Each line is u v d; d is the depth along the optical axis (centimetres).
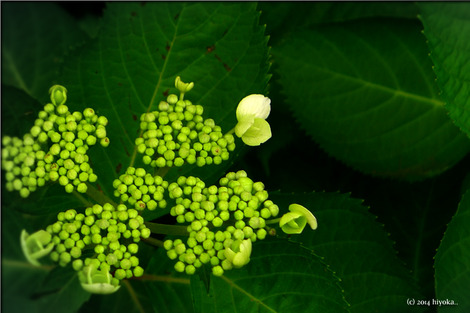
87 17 51
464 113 49
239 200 45
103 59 48
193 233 44
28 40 49
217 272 44
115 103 48
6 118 46
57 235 44
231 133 46
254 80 48
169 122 46
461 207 48
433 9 50
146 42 48
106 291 42
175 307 47
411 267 51
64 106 45
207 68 48
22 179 45
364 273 49
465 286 48
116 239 44
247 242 43
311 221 44
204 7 49
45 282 45
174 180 47
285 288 46
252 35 48
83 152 45
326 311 45
